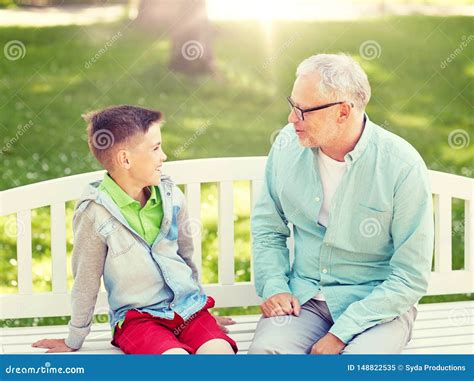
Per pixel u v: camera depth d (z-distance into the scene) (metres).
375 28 11.40
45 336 4.52
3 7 11.46
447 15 11.41
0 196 4.51
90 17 11.40
